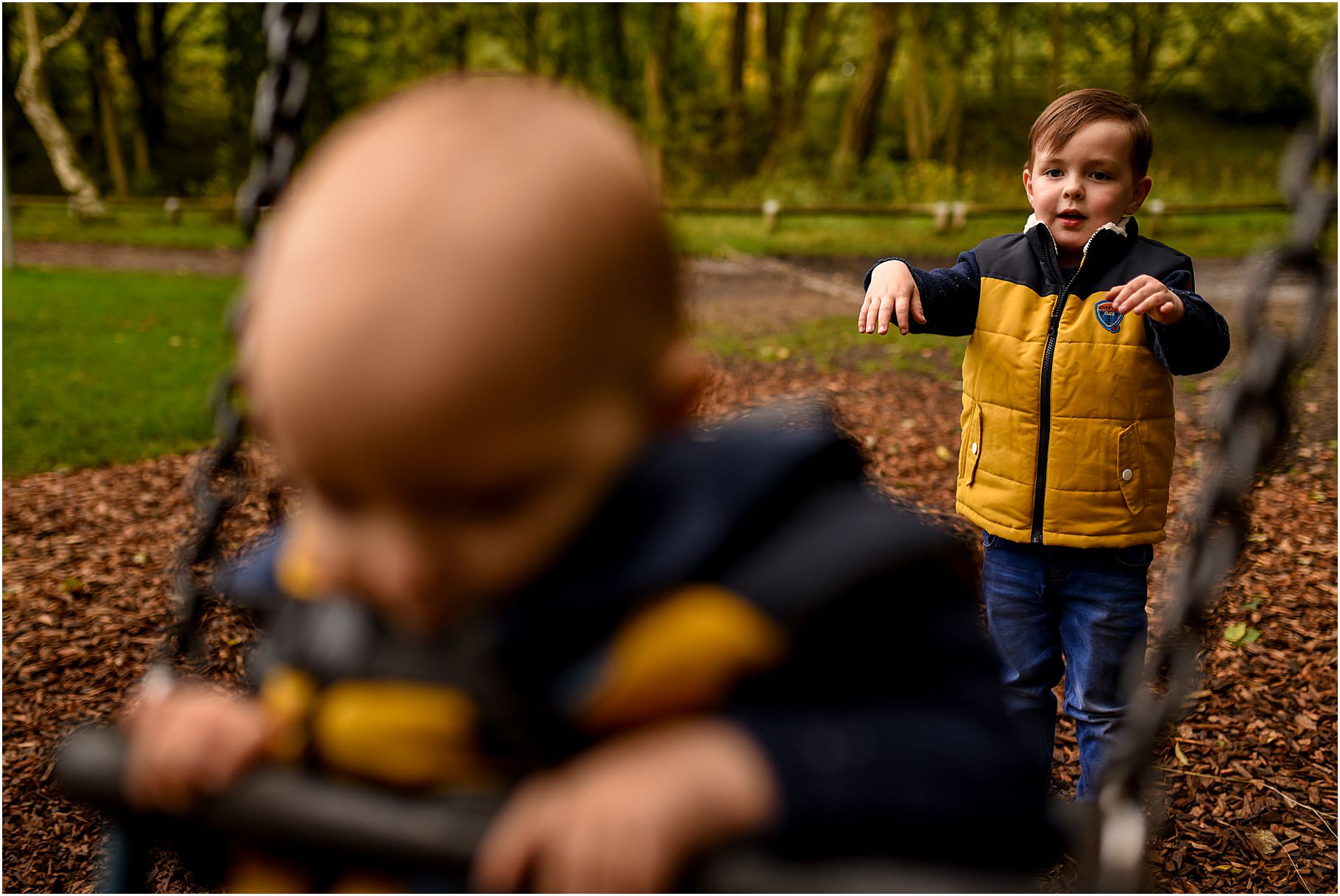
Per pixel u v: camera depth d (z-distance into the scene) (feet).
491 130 1.61
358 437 1.48
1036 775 2.32
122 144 96.43
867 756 1.72
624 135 1.76
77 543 16.49
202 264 48.16
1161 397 7.08
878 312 7.13
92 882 8.72
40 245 52.70
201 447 22.06
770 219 53.62
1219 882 7.79
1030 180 7.49
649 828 1.62
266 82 2.97
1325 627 11.65
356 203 1.55
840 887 1.56
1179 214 49.60
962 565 1.98
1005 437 7.25
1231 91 88.94
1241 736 9.61
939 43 82.02
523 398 1.50
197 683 2.58
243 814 2.02
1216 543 2.51
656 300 1.69
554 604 1.85
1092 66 91.50
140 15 94.02
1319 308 2.42
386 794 1.94
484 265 1.49
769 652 1.79
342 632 2.15
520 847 1.69
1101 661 7.05
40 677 12.00
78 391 25.93
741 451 1.97
